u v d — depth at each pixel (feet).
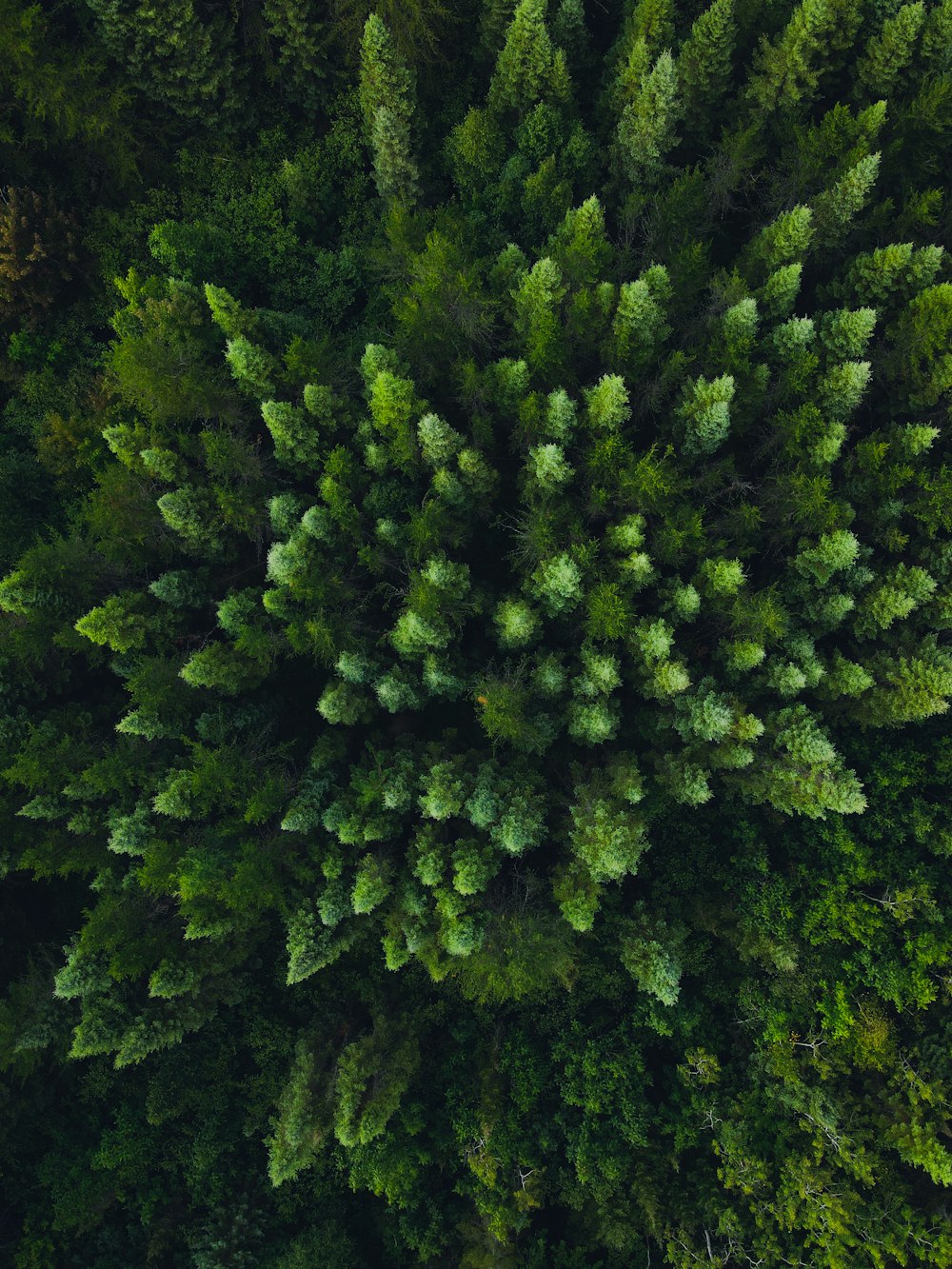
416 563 87.66
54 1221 87.35
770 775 84.58
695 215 88.99
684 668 81.00
